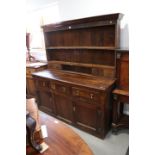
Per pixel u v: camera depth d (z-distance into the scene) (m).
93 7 2.09
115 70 1.83
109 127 2.01
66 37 2.34
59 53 2.57
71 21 1.95
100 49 1.97
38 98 2.56
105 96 1.66
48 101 2.41
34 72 2.58
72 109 2.06
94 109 1.80
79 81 1.93
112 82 1.81
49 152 0.85
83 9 2.20
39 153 0.84
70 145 0.90
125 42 1.99
